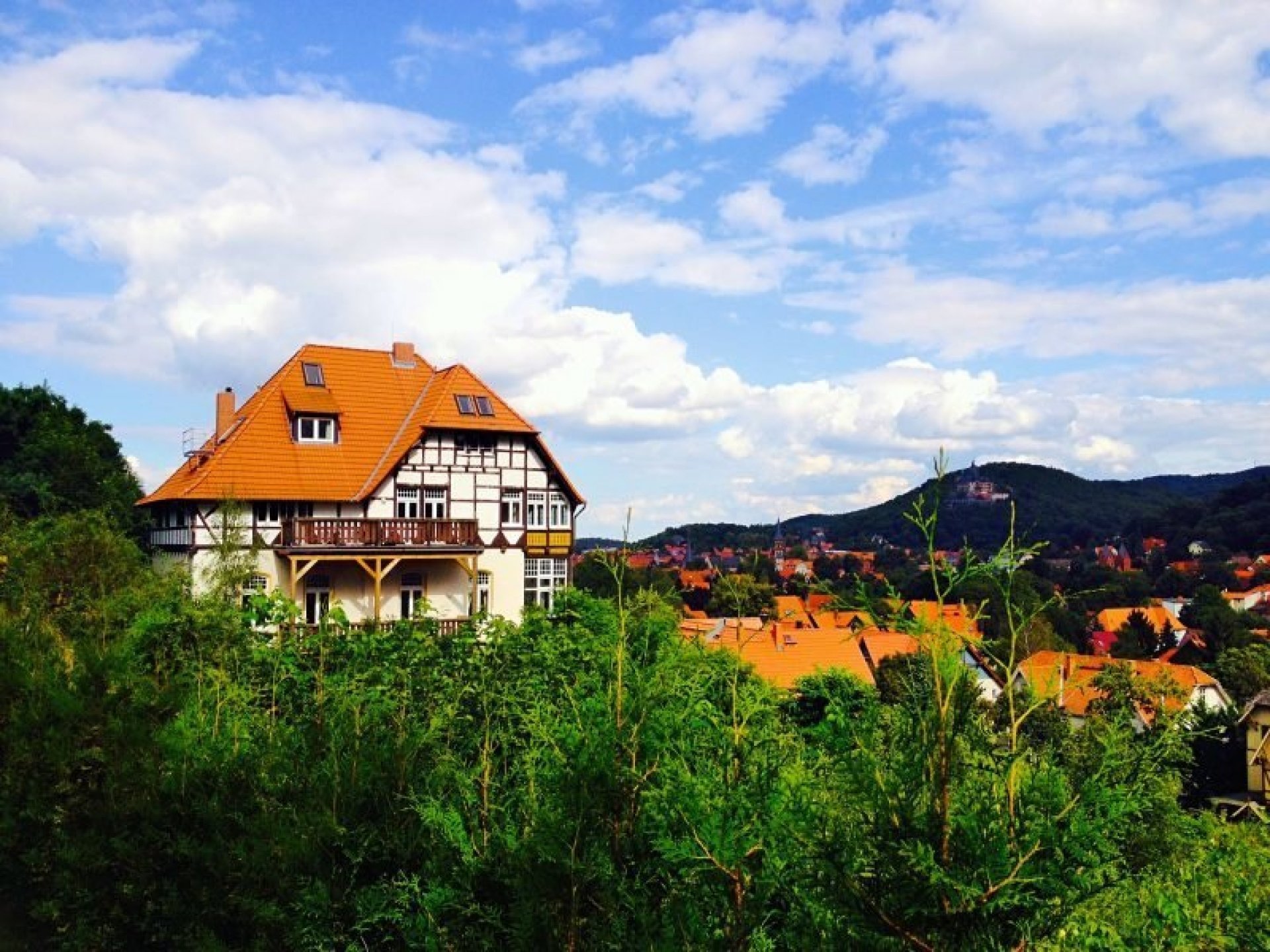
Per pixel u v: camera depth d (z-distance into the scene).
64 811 8.34
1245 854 7.09
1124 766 4.23
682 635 7.95
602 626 10.67
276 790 7.48
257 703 9.65
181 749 7.99
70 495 37.56
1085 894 3.91
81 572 17.62
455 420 32.22
